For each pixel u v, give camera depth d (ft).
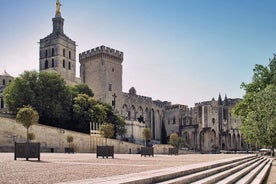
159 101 527.40
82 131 294.25
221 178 58.80
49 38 412.16
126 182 33.24
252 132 149.59
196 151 416.26
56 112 280.92
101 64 409.69
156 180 40.57
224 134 497.87
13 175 48.14
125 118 391.45
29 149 92.43
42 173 51.49
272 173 96.94
